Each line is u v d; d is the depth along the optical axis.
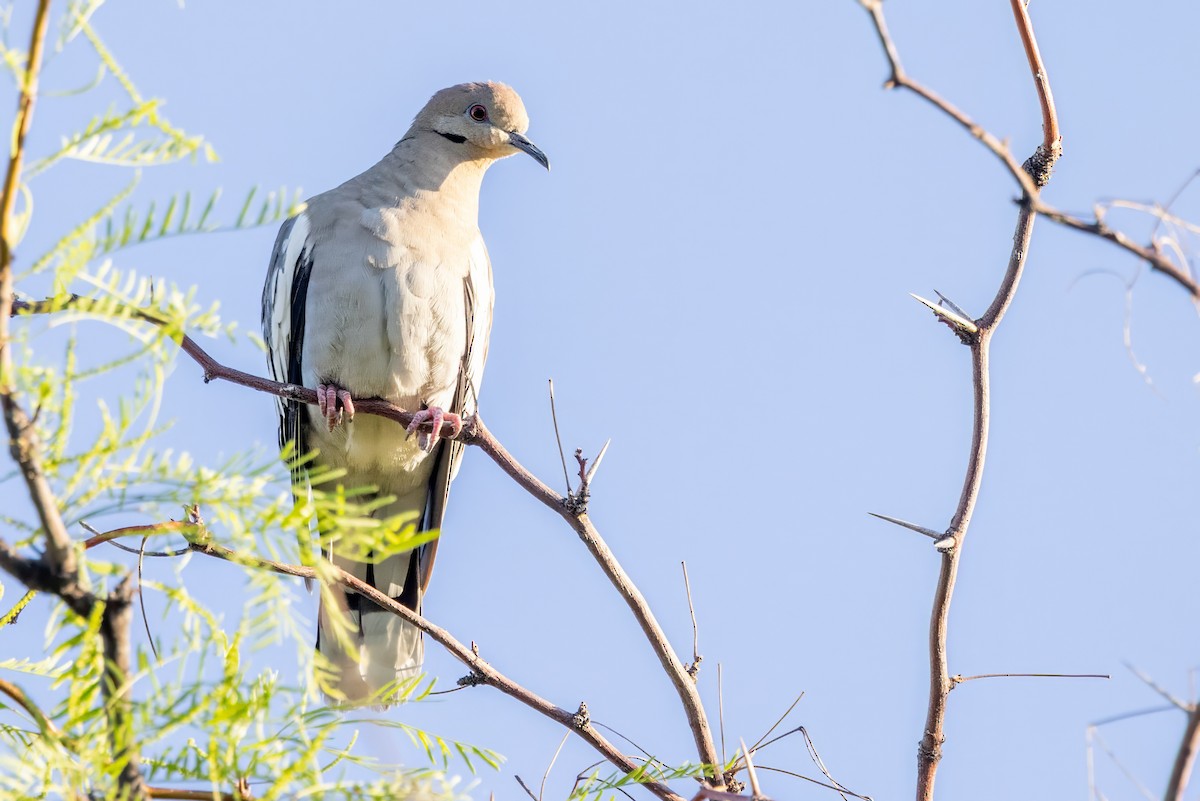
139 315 3.96
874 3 4.42
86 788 4.12
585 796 5.93
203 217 3.75
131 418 3.95
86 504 4.04
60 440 3.95
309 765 4.28
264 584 4.12
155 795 4.35
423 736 4.99
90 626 4.04
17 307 4.16
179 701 4.14
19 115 3.69
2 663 4.84
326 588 4.25
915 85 4.53
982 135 4.62
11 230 3.75
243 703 4.16
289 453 4.27
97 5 3.81
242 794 4.32
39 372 3.84
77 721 4.14
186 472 4.11
